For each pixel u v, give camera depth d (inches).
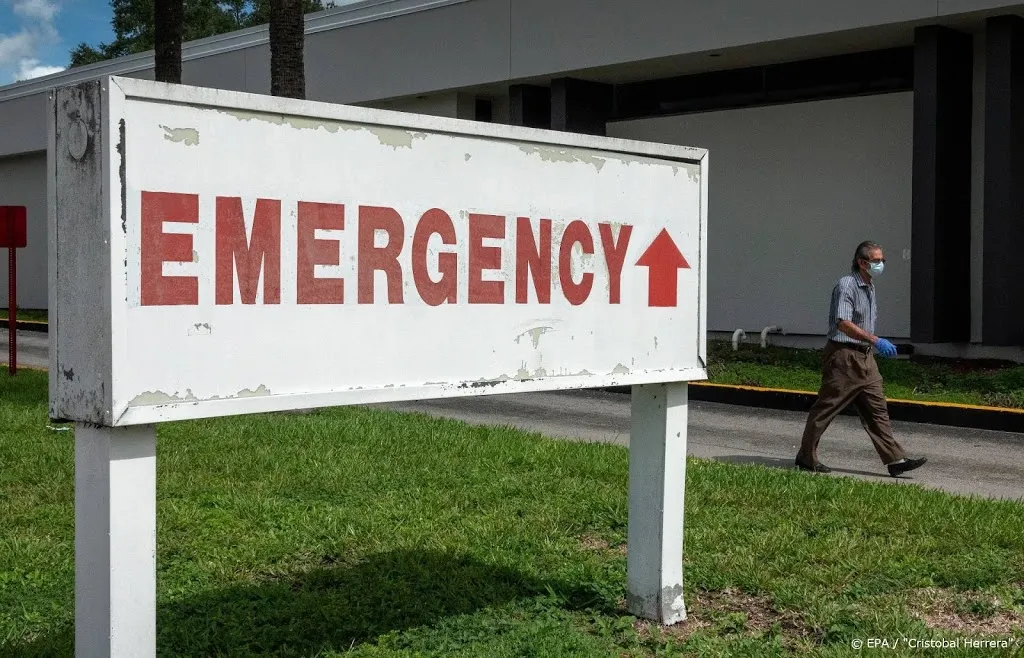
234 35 1063.0
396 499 265.1
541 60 816.9
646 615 189.2
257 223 135.6
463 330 159.5
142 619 128.6
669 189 189.9
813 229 735.7
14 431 362.0
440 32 885.8
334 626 178.5
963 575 210.5
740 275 777.6
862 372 349.1
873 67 713.0
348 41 963.3
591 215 177.5
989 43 611.2
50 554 215.5
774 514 258.8
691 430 464.8
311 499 265.9
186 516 242.1
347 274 145.2
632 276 183.9
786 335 753.6
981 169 657.6
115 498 125.6
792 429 470.6
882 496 278.5
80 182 125.2
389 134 149.8
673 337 190.5
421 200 153.6
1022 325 620.4
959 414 490.6
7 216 566.9
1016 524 249.9
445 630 176.6
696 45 722.8
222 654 166.6
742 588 205.9
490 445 339.9
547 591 199.5
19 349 840.3
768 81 766.5
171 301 127.6
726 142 784.3
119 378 122.5
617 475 300.2
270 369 137.2
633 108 850.1
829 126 725.9
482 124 160.1
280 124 137.6
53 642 168.6
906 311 688.4
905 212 689.0
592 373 177.3
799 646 175.9
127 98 122.4
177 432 352.2
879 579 209.0
